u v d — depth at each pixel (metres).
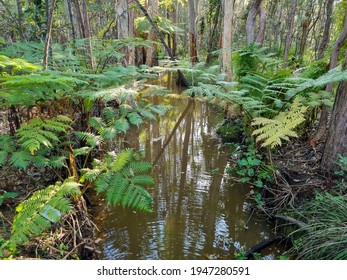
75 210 2.61
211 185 4.08
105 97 2.77
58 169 3.22
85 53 4.56
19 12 4.39
